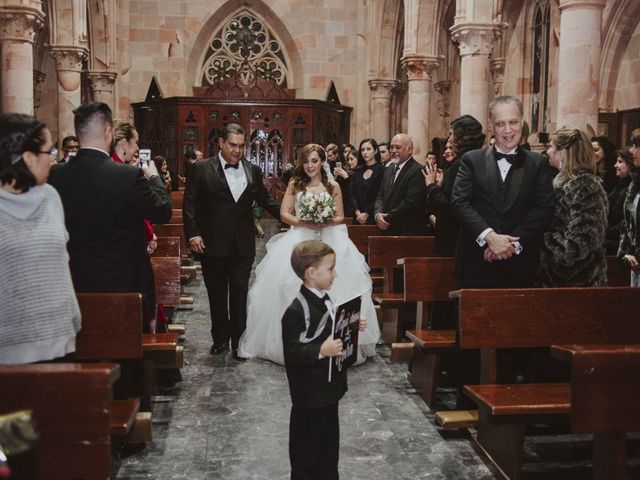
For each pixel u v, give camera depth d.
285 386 6.00
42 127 3.05
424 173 6.89
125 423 3.75
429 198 6.41
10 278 3.00
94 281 4.17
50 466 2.84
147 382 4.94
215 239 6.78
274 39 24.28
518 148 4.64
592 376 3.13
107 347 4.20
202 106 21.16
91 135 4.09
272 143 21.50
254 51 24.27
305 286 3.53
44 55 22.36
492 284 4.64
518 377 5.81
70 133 15.82
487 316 4.36
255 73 22.98
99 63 20.95
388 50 22.53
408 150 7.64
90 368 2.89
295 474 3.62
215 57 24.11
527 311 4.39
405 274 5.85
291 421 3.63
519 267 4.59
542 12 16.91
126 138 4.86
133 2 22.72
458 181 4.68
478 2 12.53
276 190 21.53
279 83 24.34
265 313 6.73
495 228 4.56
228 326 7.16
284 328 3.52
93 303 4.18
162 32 22.91
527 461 4.57
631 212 5.52
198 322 8.57
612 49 14.96
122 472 4.29
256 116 21.42
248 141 21.41
